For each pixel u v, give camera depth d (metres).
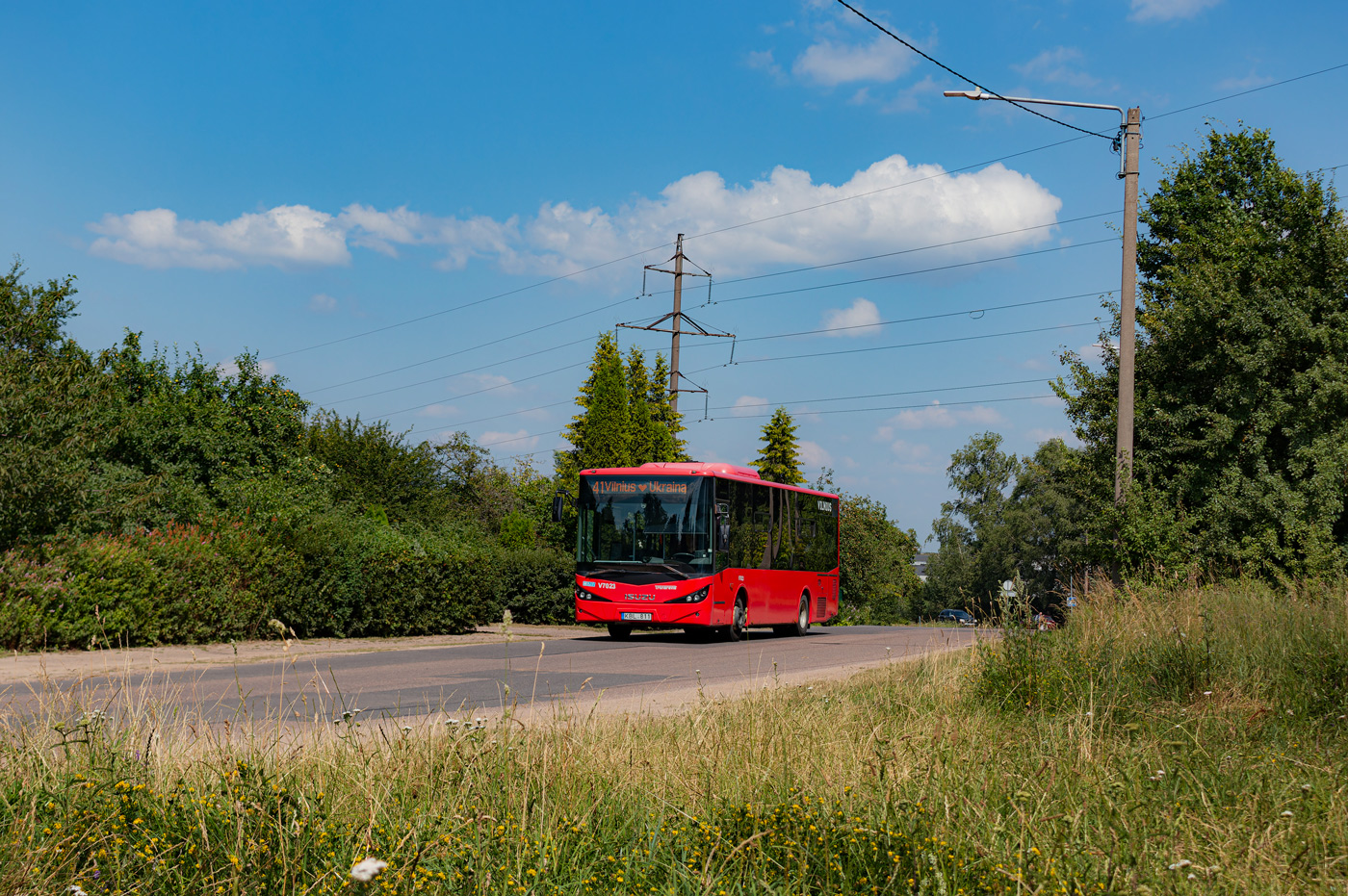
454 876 3.80
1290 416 17.80
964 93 18.41
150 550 16.09
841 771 5.39
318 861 3.91
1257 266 18.75
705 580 20.28
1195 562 16.64
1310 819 5.00
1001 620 10.51
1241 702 8.47
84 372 18.38
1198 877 4.07
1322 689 8.85
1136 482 18.02
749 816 4.44
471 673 13.48
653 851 4.24
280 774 4.80
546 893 3.84
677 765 5.62
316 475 28.52
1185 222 30.28
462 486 50.53
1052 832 4.49
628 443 36.53
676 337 41.28
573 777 5.12
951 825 4.53
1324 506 16.83
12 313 20.95
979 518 92.44
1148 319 19.98
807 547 25.70
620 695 11.23
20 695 8.62
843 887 3.85
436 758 5.17
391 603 20.20
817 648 19.20
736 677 13.41
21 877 3.58
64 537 15.18
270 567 18.05
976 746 6.37
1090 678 9.11
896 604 91.75
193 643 16.34
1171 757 6.09
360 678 12.56
